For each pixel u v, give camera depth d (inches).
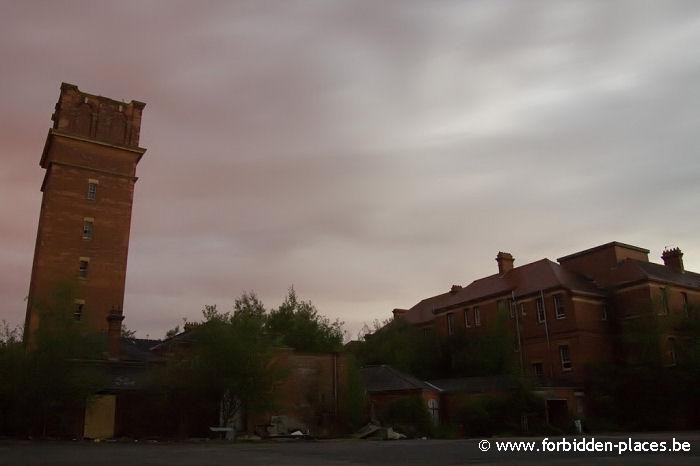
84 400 1090.1
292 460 653.3
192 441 1079.6
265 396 1194.0
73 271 1732.3
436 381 1761.8
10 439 1014.4
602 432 1505.9
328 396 1411.2
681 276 2034.9
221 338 1181.1
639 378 1636.3
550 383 1637.6
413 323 2431.1
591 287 1934.1
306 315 1908.2
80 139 1840.6
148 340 1791.3
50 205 1754.4
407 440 1192.8
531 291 1948.8
